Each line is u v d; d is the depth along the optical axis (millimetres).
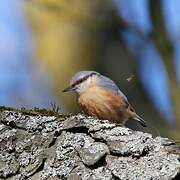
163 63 12812
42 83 15562
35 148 6207
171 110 12641
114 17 13094
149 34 12938
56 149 6145
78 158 6027
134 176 5730
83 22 13406
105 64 14641
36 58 15953
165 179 5648
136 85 14062
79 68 15422
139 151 5887
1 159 6191
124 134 6105
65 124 6309
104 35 14961
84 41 15508
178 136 11625
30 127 6352
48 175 6008
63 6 13719
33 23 16312
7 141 6277
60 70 15656
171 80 12727
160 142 6004
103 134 6109
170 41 12914
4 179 6105
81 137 6164
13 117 6434
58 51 15805
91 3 13695
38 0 13906
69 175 5949
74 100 15328
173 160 5793
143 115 13609
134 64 14273
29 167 6105
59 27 16078
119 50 14516
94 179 5824
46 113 6664
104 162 5922
